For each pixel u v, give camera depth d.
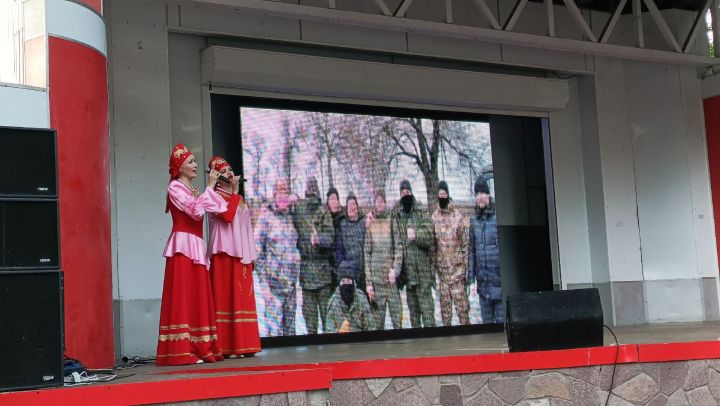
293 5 7.70
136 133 7.99
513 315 5.27
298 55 8.70
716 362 5.70
